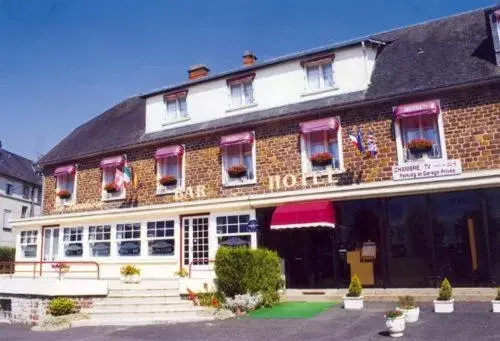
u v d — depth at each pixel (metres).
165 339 12.16
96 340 12.38
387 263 16.33
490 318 11.88
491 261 15.00
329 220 16.52
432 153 16.34
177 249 20.53
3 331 14.77
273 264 16.86
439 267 15.64
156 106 23.03
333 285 17.17
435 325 11.58
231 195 19.70
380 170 16.92
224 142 19.77
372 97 17.09
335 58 18.94
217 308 15.64
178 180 21.33
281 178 18.70
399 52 19.36
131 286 17.22
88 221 23.23
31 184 47.41
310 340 11.06
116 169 23.16
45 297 16.52
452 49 18.00
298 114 18.39
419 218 16.09
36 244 24.95
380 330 11.52
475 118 15.82
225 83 21.30
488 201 15.30
